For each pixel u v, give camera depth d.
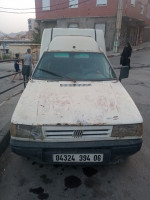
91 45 4.20
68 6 23.19
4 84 8.35
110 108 2.55
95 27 22.30
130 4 22.05
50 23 25.72
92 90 3.01
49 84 3.24
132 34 25.98
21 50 22.69
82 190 2.53
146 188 2.55
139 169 2.92
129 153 2.46
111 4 20.77
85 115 2.42
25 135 2.39
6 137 3.50
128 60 11.02
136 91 7.00
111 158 2.45
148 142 3.64
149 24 29.97
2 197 2.41
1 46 40.03
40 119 2.38
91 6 21.88
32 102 2.68
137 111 2.59
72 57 3.88
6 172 2.85
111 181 2.68
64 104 2.60
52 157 2.40
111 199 2.39
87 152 2.40
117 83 3.38
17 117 2.45
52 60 3.82
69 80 3.41
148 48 24.58
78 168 2.94
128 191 2.50
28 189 2.54
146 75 10.13
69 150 2.39
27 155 2.42
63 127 2.34
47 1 24.44
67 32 5.08
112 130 2.39
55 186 2.59
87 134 2.37
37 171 2.88
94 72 3.63
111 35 21.58
